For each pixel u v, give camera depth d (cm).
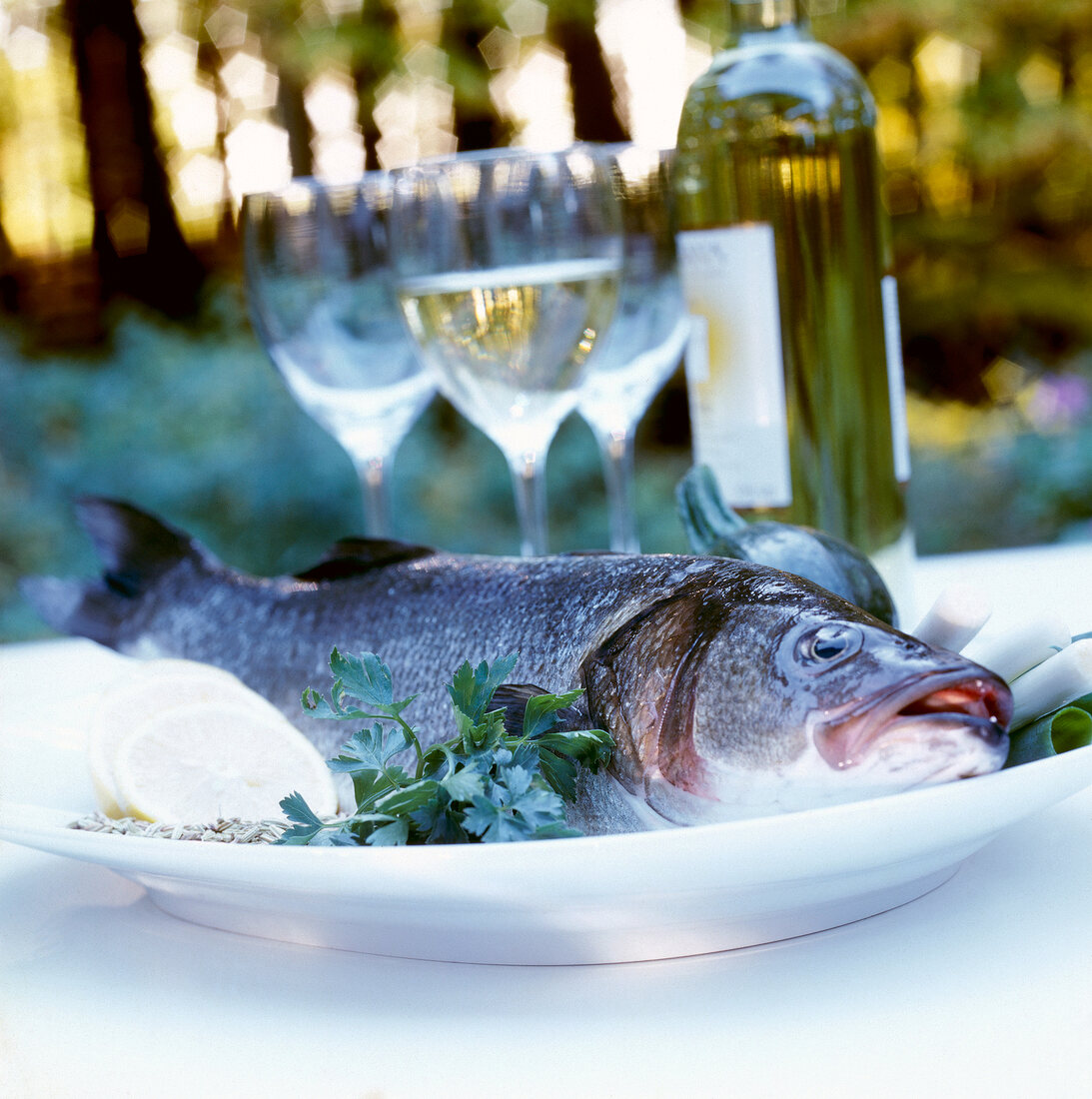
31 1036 67
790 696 77
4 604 450
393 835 74
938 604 90
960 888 77
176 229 522
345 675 81
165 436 465
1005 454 474
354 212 148
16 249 524
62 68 518
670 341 158
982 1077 56
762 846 64
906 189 523
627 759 84
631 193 155
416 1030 65
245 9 496
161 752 101
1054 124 501
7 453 469
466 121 498
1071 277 521
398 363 151
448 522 448
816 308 136
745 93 138
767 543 105
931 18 495
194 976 73
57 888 90
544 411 138
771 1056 60
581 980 70
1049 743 78
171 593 135
